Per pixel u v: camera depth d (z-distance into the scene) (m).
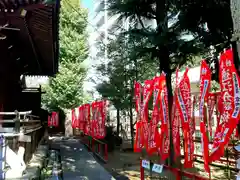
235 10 3.63
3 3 4.74
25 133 6.28
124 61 14.12
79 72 24.17
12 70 9.02
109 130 16.11
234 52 4.88
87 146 16.97
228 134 3.60
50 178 7.79
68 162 11.53
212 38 6.61
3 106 7.51
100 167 10.45
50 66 11.45
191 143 4.73
